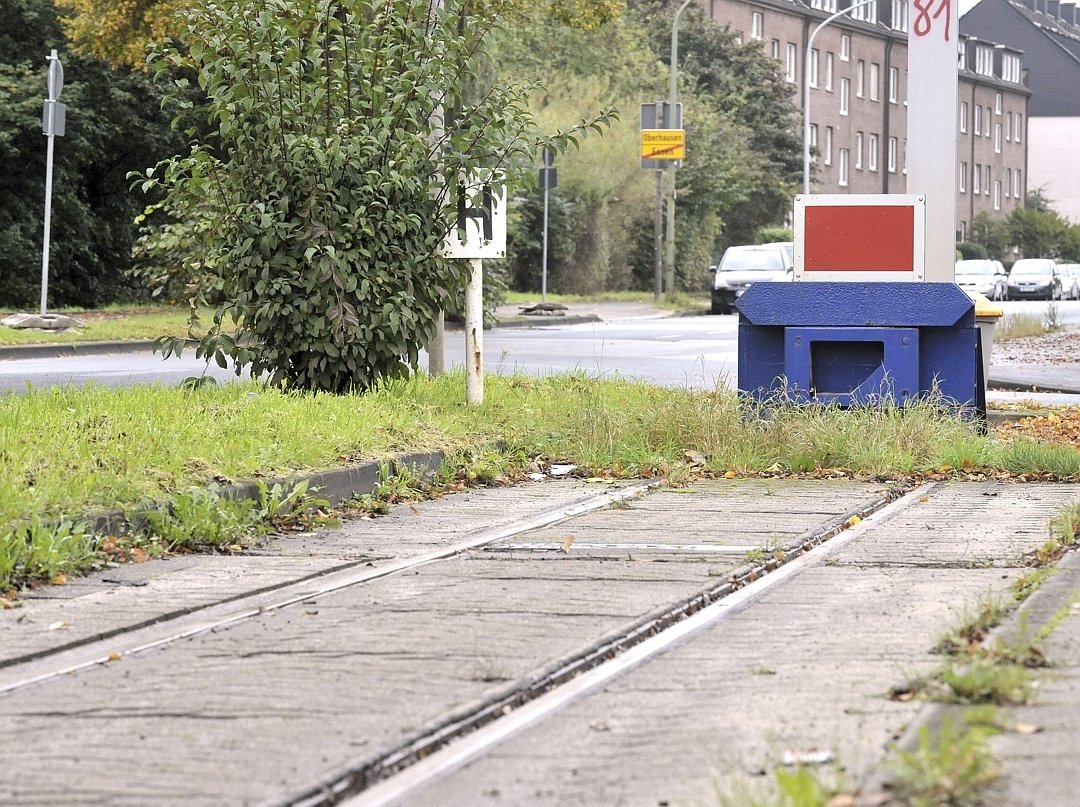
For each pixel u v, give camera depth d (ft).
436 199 76.38
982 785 23.36
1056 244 648.38
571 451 71.36
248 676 32.58
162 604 40.50
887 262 75.15
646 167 274.57
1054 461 66.90
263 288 73.67
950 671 30.07
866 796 22.97
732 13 499.10
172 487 52.13
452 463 65.72
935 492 62.59
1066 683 29.89
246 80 74.28
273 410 67.15
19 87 212.84
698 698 30.30
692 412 72.74
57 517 46.42
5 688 32.22
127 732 28.60
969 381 74.02
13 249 217.15
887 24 595.88
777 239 406.21
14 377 105.19
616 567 45.24
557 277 301.22
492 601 40.14
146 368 116.47
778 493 62.28
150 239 168.96
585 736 28.02
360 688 31.40
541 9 195.00
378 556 48.01
